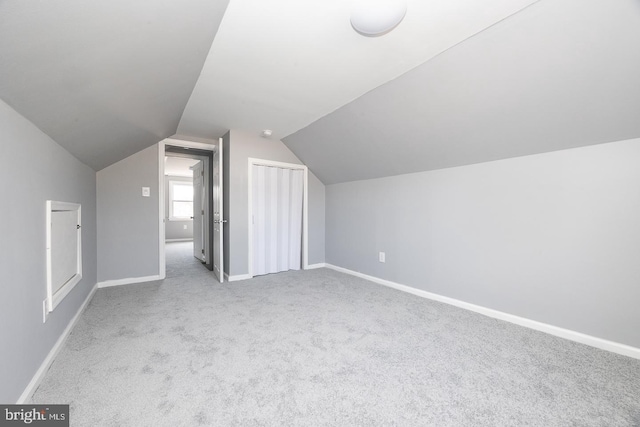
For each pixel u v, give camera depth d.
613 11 1.23
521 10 1.36
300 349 1.82
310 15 1.42
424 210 2.98
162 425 1.17
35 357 1.41
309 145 3.64
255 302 2.73
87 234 2.65
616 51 1.36
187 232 8.23
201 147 3.85
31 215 1.40
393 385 1.45
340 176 3.99
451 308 2.61
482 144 2.30
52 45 0.96
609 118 1.67
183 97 2.32
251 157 3.67
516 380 1.50
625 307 1.77
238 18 1.44
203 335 2.00
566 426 1.18
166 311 2.47
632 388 1.43
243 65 1.90
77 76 1.25
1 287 1.11
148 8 1.05
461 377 1.52
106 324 2.18
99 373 1.53
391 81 2.12
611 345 1.81
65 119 1.58
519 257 2.25
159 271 3.55
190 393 1.37
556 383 1.47
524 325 2.21
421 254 3.01
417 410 1.27
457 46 1.67
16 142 1.25
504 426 1.18
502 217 2.35
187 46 1.51
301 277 3.77
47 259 1.58
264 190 3.89
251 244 3.71
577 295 1.96
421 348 1.84
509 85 1.75
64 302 1.91
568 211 1.99
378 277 3.53
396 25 1.44
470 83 1.86
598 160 1.85
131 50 1.27
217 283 3.42
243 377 1.51
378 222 3.53
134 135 2.62
